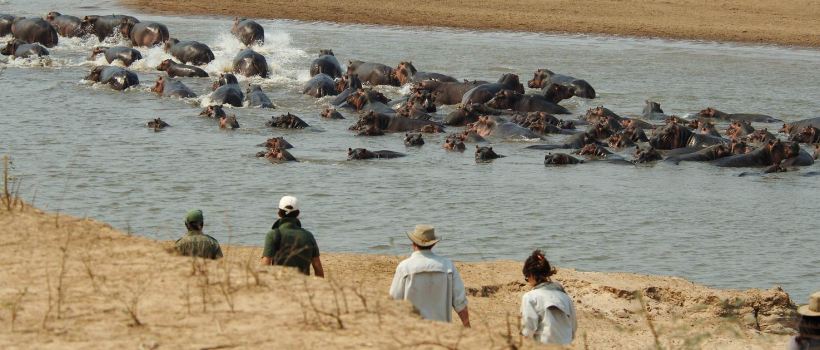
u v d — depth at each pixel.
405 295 20.39
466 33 120.88
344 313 16.67
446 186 50.44
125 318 16.23
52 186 46.66
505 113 74.12
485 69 95.00
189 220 22.17
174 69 86.00
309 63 95.62
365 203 46.03
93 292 17.41
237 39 105.00
